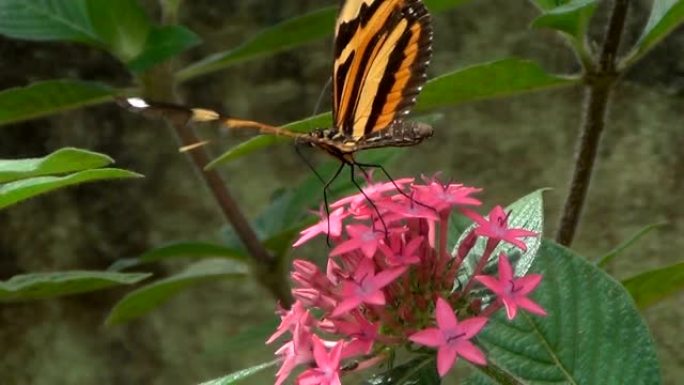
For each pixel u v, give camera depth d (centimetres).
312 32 48
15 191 34
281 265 51
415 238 36
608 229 61
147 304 50
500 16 60
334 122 37
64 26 48
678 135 60
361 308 37
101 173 34
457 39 60
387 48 36
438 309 35
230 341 52
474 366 37
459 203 37
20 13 48
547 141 60
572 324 38
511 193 61
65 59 61
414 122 37
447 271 37
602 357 37
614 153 60
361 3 37
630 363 37
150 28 47
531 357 38
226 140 61
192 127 50
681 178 60
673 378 61
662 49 58
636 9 58
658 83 59
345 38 37
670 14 42
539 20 42
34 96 46
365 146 37
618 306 38
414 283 37
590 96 44
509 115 60
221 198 50
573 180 45
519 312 38
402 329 37
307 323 37
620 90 60
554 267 38
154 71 48
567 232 46
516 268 38
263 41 48
